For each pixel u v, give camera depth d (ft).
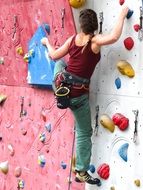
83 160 11.73
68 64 11.47
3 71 16.47
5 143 16.49
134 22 10.94
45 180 14.24
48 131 14.11
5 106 16.48
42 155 14.38
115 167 11.60
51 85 13.50
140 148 10.89
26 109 15.26
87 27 11.11
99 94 12.06
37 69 14.06
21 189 15.48
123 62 11.18
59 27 13.23
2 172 16.60
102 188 12.03
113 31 10.77
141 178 10.83
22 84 15.44
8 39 15.97
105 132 11.93
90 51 11.11
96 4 12.04
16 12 15.31
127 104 11.22
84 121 11.67
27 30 14.80
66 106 11.34
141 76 10.83
